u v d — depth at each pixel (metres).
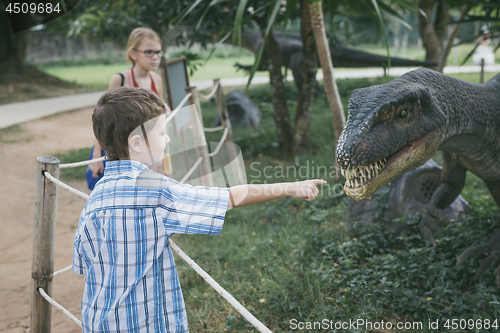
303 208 4.83
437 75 2.49
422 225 3.33
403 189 3.94
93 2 9.20
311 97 6.84
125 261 1.47
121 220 1.47
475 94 2.70
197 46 25.92
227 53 31.11
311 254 3.69
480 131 2.72
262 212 4.74
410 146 2.27
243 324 2.86
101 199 1.51
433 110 2.28
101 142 1.54
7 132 10.09
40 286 2.56
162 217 1.49
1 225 5.12
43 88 18.05
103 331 1.48
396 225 3.85
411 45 36.62
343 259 3.49
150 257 1.48
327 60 4.87
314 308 2.92
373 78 14.75
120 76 3.72
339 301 2.91
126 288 1.47
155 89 3.88
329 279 3.17
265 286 3.26
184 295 3.26
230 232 4.23
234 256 3.73
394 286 2.94
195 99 4.91
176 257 3.85
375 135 2.07
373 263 3.37
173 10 6.62
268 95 12.60
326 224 4.37
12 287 3.76
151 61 3.70
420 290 3.03
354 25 30.94
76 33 8.00
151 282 1.49
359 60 10.62
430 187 4.02
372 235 3.74
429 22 10.08
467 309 2.73
